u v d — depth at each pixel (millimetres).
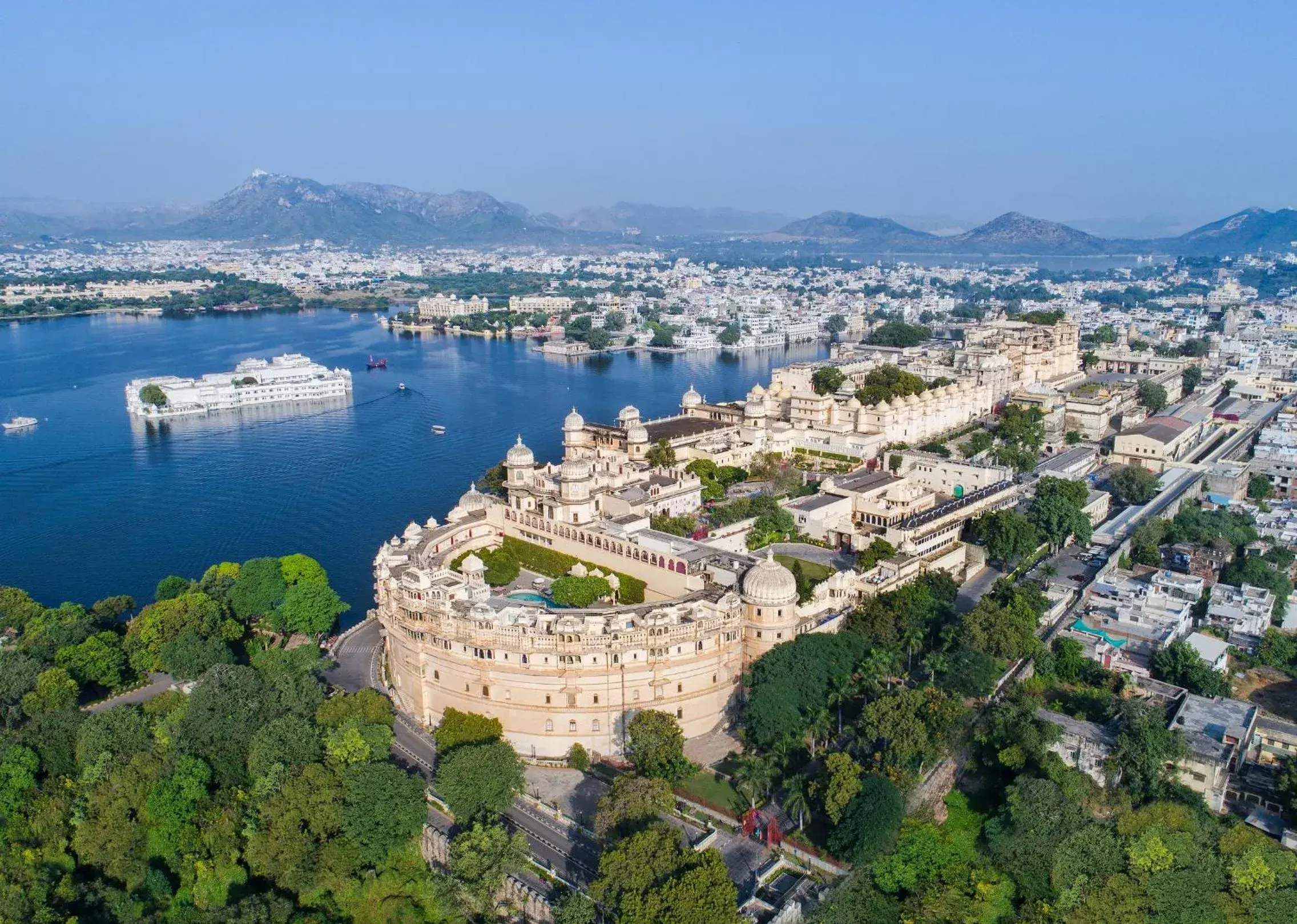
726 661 198750
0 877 154875
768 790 167500
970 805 170625
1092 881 150625
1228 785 166875
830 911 143125
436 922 157250
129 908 157750
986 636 199375
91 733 180000
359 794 164500
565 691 188375
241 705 187750
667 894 134000
